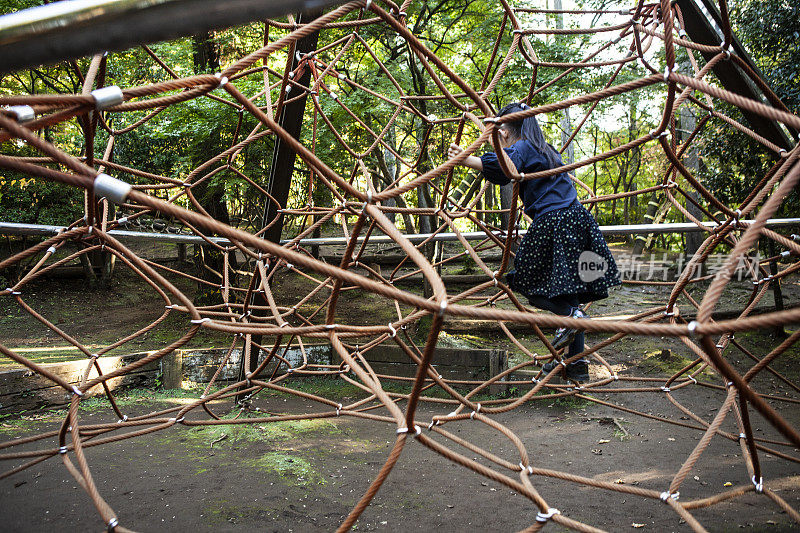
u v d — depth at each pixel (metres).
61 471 3.80
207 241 4.96
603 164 20.22
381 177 10.34
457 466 4.02
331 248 14.73
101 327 10.40
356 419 5.62
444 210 3.79
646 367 7.70
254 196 10.91
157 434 4.79
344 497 3.35
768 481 3.60
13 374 6.21
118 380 7.21
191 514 3.04
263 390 7.41
